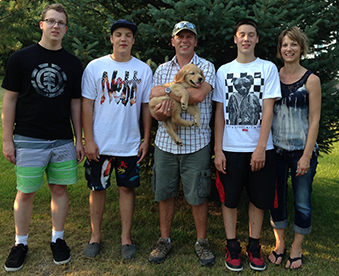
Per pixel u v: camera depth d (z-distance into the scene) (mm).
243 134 2408
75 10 3666
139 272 2475
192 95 2314
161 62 3406
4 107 2373
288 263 2570
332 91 2814
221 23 2875
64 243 2672
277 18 2785
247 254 2684
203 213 2652
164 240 2750
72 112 2656
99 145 2604
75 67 2510
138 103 2662
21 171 2438
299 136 2395
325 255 2766
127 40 2496
